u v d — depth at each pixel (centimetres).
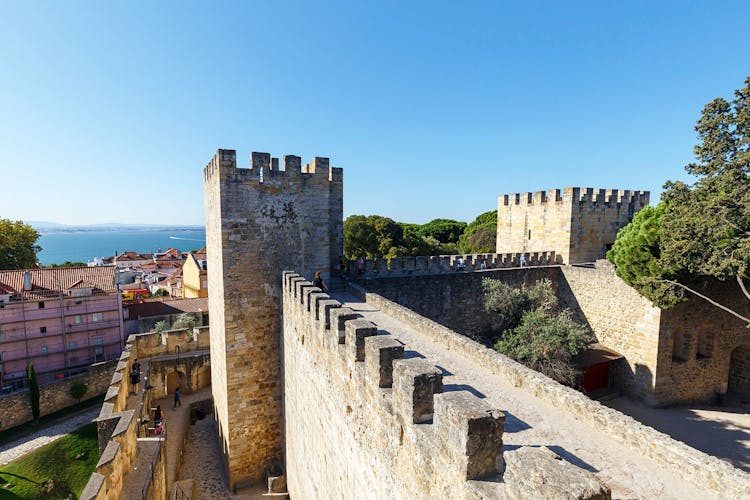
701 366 2245
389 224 5344
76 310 4362
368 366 840
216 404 2317
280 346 2002
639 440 737
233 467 1945
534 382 977
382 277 2323
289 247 2025
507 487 455
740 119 1645
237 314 1919
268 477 1917
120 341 4612
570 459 720
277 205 1978
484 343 2423
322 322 1187
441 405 570
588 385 2331
